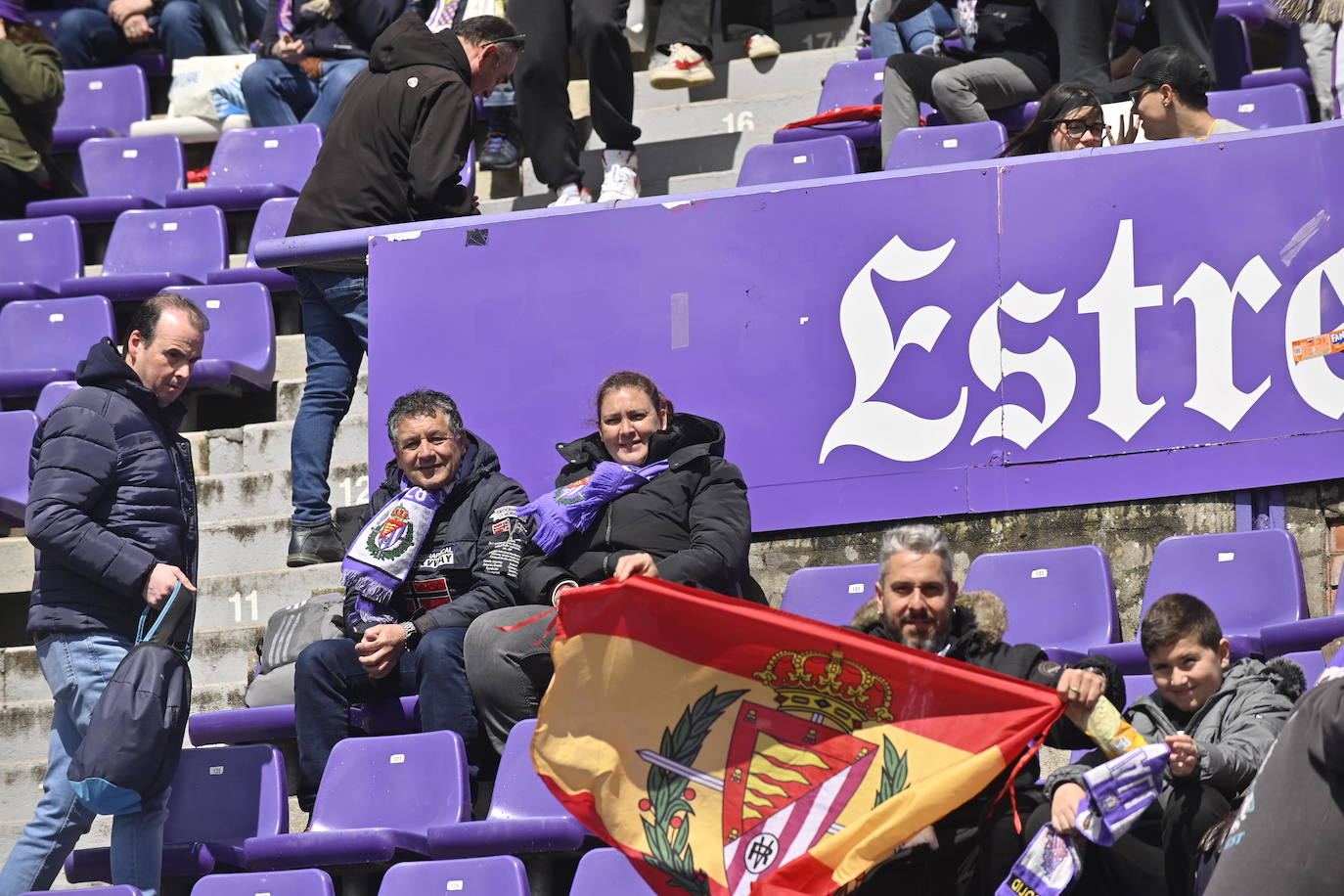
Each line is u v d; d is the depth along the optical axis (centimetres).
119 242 1592
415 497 1063
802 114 1711
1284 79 1633
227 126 1823
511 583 1039
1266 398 1130
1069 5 1467
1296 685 775
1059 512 1151
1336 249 1134
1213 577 1048
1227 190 1155
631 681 780
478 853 943
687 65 1678
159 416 1045
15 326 1483
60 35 1991
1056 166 1180
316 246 1291
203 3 1955
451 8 1670
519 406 1238
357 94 1354
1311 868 631
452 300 1262
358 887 986
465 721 1013
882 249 1197
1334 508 1115
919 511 1168
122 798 950
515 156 1691
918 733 749
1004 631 801
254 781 1033
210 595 1261
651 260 1234
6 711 1189
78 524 993
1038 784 809
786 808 758
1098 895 758
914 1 1529
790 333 1203
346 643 1045
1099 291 1162
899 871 775
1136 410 1146
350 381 1312
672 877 764
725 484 1019
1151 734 783
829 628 757
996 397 1167
